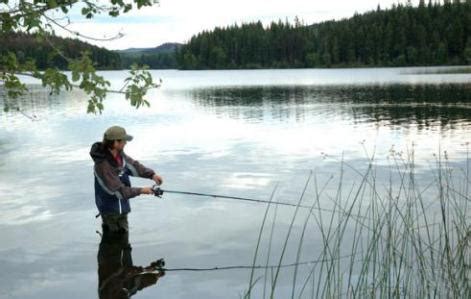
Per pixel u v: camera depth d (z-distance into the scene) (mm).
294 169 11234
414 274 5500
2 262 6320
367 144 14148
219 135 16734
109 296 5359
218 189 9688
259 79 70438
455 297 4738
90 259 6387
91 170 11633
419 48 116500
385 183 9695
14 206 8766
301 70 120625
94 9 4918
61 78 4707
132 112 24953
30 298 5328
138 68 4855
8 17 4680
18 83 4945
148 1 5031
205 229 7438
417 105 25031
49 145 15359
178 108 26859
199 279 5727
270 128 18141
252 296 5266
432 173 10344
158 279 5762
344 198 8805
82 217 8117
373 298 4781
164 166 11883
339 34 132000
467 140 14242
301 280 5605
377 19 131875
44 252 6645
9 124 20609
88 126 19750
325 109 24438
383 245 6465
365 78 62906
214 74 104312
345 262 6039
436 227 7035
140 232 7367
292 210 8250
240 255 6406
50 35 4762
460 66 107688
